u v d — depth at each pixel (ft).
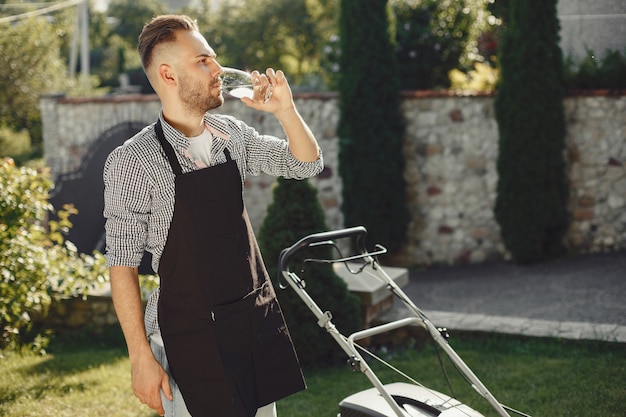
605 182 29.66
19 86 79.66
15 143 78.02
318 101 33.45
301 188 18.03
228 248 8.34
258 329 8.54
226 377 8.21
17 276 19.22
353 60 31.48
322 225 18.03
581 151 29.76
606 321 21.56
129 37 152.56
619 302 23.31
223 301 8.29
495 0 37.35
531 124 29.09
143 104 39.01
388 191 31.50
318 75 49.88
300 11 104.17
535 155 29.25
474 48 38.83
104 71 127.44
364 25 31.22
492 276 28.86
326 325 9.94
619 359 16.93
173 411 8.59
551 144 29.17
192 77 8.08
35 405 15.70
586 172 29.81
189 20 8.28
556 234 29.76
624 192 29.45
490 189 31.35
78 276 20.74
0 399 16.14
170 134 8.23
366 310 19.33
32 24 81.61
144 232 8.15
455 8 38.60
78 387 16.90
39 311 21.98
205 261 8.20
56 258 21.13
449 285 28.30
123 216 8.02
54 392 16.57
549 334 18.34
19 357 19.62
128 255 8.07
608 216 29.76
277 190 18.19
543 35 28.73
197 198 8.16
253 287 8.59
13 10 110.63
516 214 29.71
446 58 38.63
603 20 17.58
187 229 8.14
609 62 27.99
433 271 31.14
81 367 18.54
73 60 93.35
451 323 19.52
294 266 17.83
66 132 40.40
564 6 18.57
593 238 30.04
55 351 20.68
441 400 10.35
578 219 30.14
